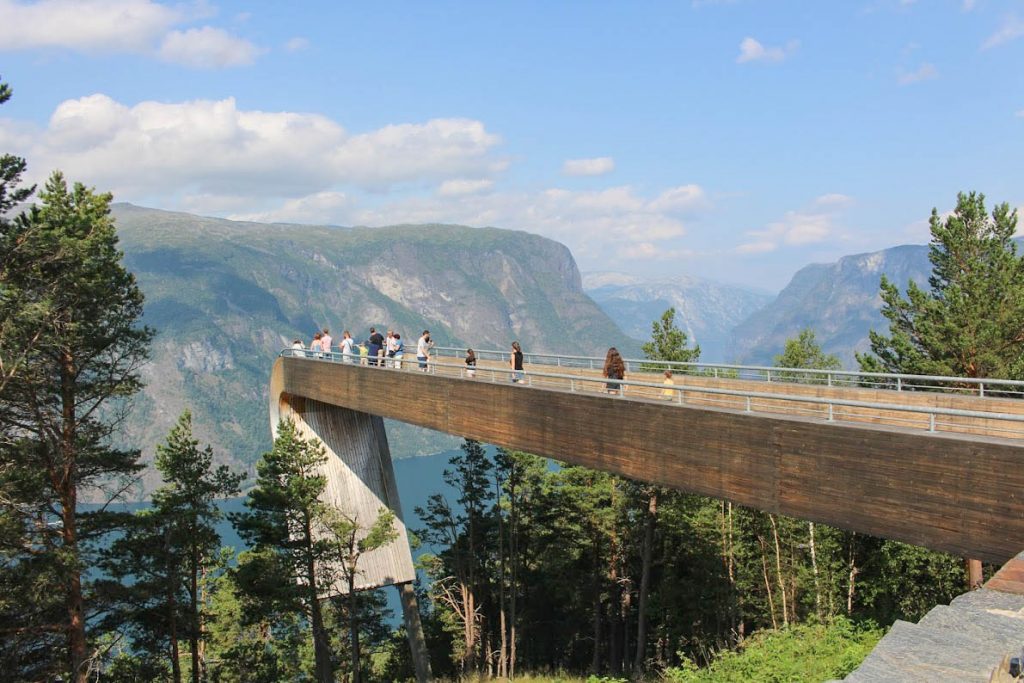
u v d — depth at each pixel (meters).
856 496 11.21
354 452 34.28
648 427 14.80
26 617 19.69
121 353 23.23
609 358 17.05
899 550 29.28
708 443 13.59
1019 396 22.22
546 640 47.81
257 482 29.39
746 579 37.62
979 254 25.11
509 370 18.70
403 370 23.77
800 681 12.09
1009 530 9.40
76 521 22.00
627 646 41.03
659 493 35.09
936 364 24.22
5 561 18.95
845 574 32.94
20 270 19.11
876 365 26.72
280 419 34.25
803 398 11.78
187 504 26.95
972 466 9.80
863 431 11.10
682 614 39.25
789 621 34.81
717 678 13.71
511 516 42.72
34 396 20.38
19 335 18.62
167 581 25.22
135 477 24.72
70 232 21.36
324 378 29.59
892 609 31.88
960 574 28.45
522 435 18.36
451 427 21.20
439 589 46.81
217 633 44.12
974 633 5.09
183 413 27.88
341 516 31.52
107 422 23.48
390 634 41.25
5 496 19.05
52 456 20.88
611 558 41.38
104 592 22.14
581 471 39.16
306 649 46.56
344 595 33.50
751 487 12.83
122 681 24.66
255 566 28.89
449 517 42.53
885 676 4.38
